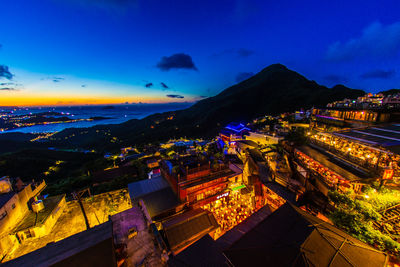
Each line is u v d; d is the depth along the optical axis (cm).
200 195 2512
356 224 1328
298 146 2570
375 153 1631
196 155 3125
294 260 876
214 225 1870
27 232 1917
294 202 1995
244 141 5184
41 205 2164
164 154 7412
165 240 1675
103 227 1108
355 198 1527
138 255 1114
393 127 2083
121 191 2994
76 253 905
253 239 1097
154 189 2611
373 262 895
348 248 939
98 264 884
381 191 1463
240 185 2878
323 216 1756
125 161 7056
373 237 1233
